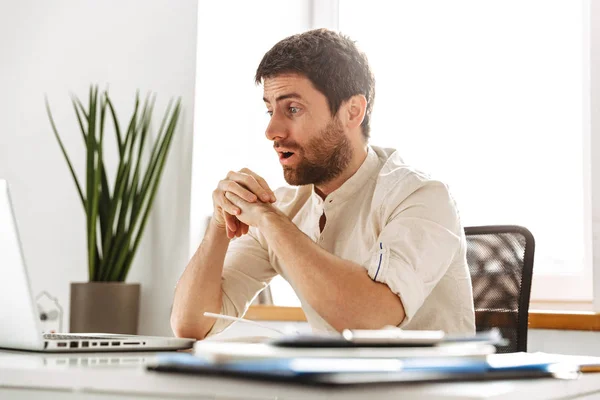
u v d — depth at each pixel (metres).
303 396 0.58
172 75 3.08
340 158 1.72
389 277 1.42
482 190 2.95
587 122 2.71
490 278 1.87
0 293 1.05
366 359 0.65
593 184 2.47
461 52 3.03
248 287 1.89
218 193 1.65
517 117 2.89
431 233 1.53
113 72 3.23
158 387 0.65
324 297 1.42
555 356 0.96
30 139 3.41
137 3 3.21
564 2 2.81
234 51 3.17
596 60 2.49
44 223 3.33
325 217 1.80
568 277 2.74
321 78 1.67
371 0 3.27
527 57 2.88
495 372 0.71
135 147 3.12
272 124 1.70
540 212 2.83
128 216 3.05
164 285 3.00
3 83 3.52
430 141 3.07
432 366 0.67
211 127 3.06
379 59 3.23
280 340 0.67
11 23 3.53
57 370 0.74
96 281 2.93
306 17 3.42
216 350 0.67
